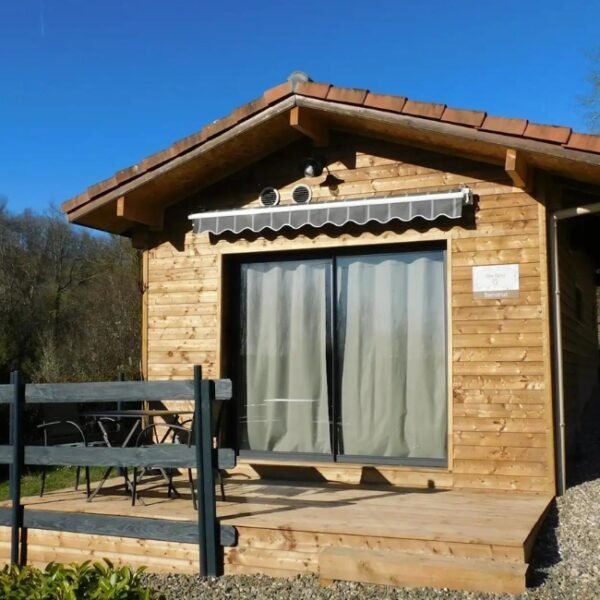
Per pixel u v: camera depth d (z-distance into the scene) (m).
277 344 7.51
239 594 4.74
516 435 6.37
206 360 7.52
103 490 6.76
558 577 4.48
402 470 6.75
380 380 7.11
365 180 7.09
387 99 6.19
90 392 5.57
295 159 7.36
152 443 7.40
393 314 7.09
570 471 7.42
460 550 4.63
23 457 5.84
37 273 26.77
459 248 6.68
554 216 6.53
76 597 3.05
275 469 7.23
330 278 7.35
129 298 22.98
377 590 4.52
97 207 7.26
